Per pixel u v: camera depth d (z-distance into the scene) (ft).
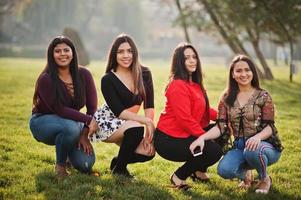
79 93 21.24
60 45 20.76
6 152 24.94
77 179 20.30
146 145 20.92
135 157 21.08
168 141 20.03
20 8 229.86
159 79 75.25
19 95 50.01
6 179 20.31
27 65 111.14
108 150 26.91
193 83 20.52
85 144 21.25
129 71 21.39
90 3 314.35
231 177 19.83
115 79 20.97
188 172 19.99
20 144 26.86
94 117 20.97
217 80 77.66
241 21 76.74
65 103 20.97
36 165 22.84
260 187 19.75
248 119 19.81
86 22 295.48
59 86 20.71
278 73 106.01
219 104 20.45
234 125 20.11
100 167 22.84
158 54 272.51
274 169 23.40
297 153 26.84
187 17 83.92
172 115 20.16
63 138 20.54
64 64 20.86
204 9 83.71
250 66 19.86
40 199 18.06
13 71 86.79
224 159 19.88
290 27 77.51
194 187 20.31
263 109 19.72
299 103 49.65
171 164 24.27
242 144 20.01
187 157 19.95
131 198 18.31
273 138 19.63
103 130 20.70
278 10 74.08
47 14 270.67
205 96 20.76
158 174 22.24
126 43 21.01
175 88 19.89
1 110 39.22
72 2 275.59
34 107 21.57
